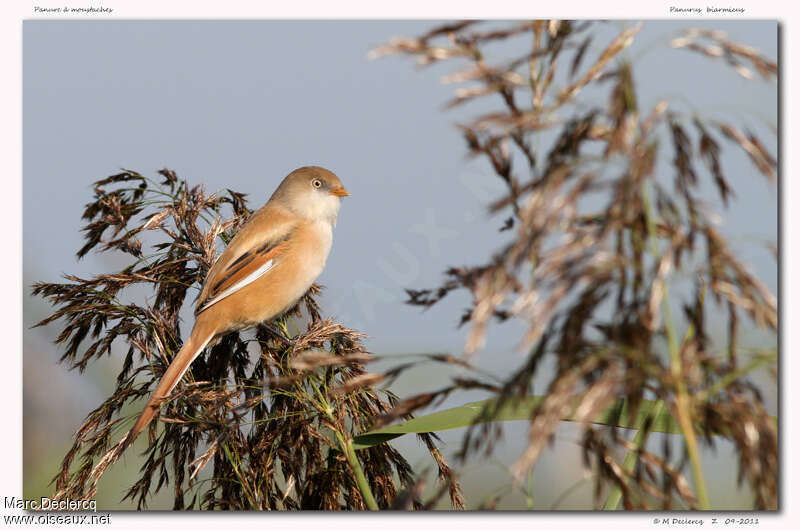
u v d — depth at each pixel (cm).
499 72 338
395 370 367
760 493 309
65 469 622
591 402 287
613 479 335
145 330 688
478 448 337
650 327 289
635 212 287
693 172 311
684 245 298
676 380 304
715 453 329
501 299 295
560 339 297
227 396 614
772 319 304
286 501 612
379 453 601
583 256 288
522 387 315
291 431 602
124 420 648
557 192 291
